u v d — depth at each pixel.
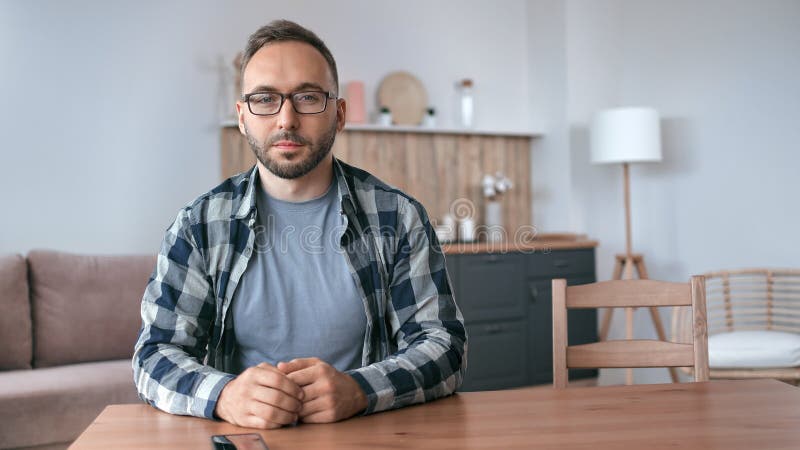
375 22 4.54
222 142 4.06
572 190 4.75
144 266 3.52
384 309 1.50
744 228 4.20
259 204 1.49
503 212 4.91
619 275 4.40
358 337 1.48
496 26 4.94
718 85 4.32
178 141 3.99
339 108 1.52
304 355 1.46
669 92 4.61
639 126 4.17
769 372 3.22
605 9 4.88
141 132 3.92
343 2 4.44
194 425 1.19
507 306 4.31
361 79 4.50
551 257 4.46
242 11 4.15
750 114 4.16
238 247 1.46
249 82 1.37
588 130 4.80
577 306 1.74
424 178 4.66
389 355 1.51
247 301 1.45
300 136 1.36
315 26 4.36
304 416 1.19
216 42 4.08
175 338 1.40
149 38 3.94
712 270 4.36
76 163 3.79
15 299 3.23
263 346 1.46
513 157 4.96
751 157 4.16
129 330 3.40
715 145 4.34
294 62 1.35
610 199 4.87
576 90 4.77
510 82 4.98
